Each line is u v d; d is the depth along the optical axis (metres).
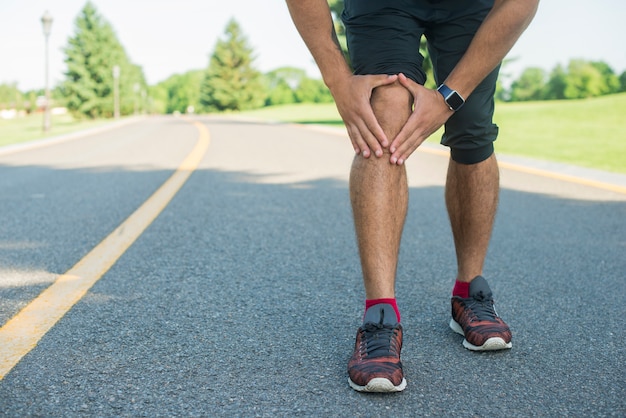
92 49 59.00
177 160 8.95
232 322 2.14
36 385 1.60
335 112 47.53
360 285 2.65
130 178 6.67
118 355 1.82
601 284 2.74
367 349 1.62
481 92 1.82
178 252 3.26
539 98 73.12
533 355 1.87
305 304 2.37
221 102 76.94
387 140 1.63
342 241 3.58
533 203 5.11
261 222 4.17
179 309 2.29
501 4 1.61
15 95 106.38
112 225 4.02
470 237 2.00
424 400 1.55
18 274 2.80
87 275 2.77
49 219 4.22
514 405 1.52
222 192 5.61
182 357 1.81
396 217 1.71
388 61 1.67
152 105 109.94
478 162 1.93
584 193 5.67
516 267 3.05
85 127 25.64
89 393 1.55
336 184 6.21
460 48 1.80
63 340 1.94
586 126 16.73
